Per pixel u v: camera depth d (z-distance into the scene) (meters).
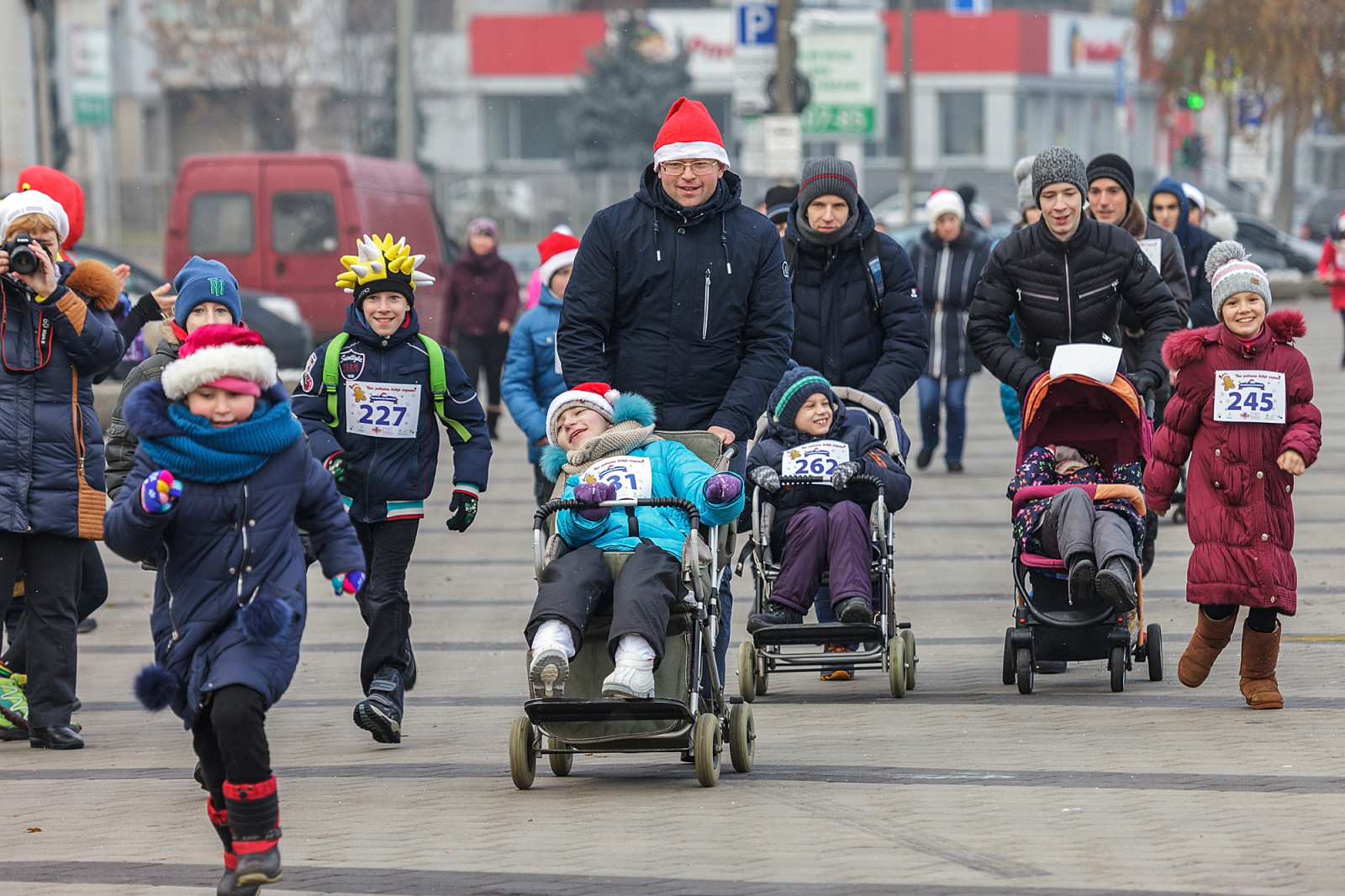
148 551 15.82
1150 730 22.08
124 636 31.98
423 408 23.16
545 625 18.72
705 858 16.84
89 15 179.88
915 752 21.28
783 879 16.08
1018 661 24.62
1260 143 162.12
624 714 18.91
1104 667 26.98
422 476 23.17
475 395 23.59
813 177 26.70
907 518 43.16
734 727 20.34
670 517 20.11
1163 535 40.34
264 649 15.59
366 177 79.12
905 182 140.38
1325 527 39.78
